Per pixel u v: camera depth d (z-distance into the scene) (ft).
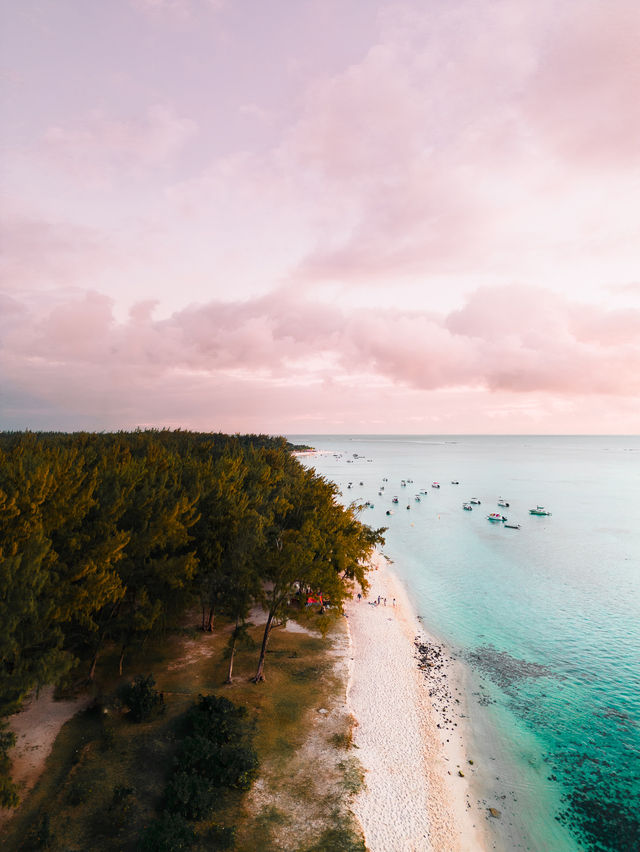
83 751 87.92
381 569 267.18
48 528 95.96
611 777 105.09
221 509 143.33
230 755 87.51
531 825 90.89
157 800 78.59
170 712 102.78
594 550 321.32
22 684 72.84
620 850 86.33
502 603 216.74
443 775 101.45
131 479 138.92
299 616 170.60
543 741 117.19
